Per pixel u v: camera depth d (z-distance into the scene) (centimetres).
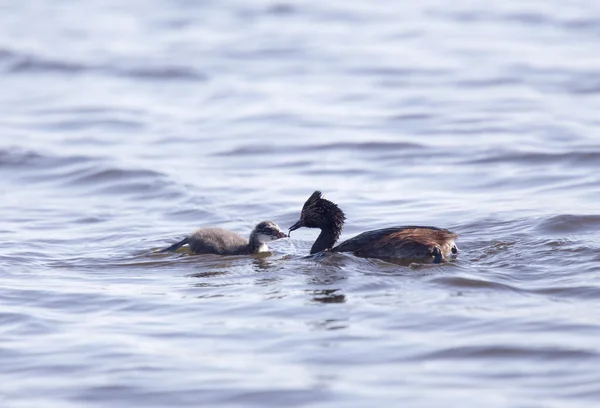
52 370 1374
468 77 4488
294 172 2970
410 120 3691
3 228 2348
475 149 3145
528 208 2347
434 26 5884
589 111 3684
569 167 2858
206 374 1343
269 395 1269
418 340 1444
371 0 6900
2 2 7025
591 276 1722
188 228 2336
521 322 1497
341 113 3866
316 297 1672
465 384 1286
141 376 1341
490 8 6412
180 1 6956
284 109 3969
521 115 3672
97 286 1802
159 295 1730
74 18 6391
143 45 5497
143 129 3691
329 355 1400
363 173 2931
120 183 2856
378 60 4969
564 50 5022
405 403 1234
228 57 5153
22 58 5106
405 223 2302
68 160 3147
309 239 2225
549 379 1291
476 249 1969
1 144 3381
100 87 4550
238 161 3134
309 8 6594
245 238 2166
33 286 1802
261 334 1496
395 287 1705
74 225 2384
